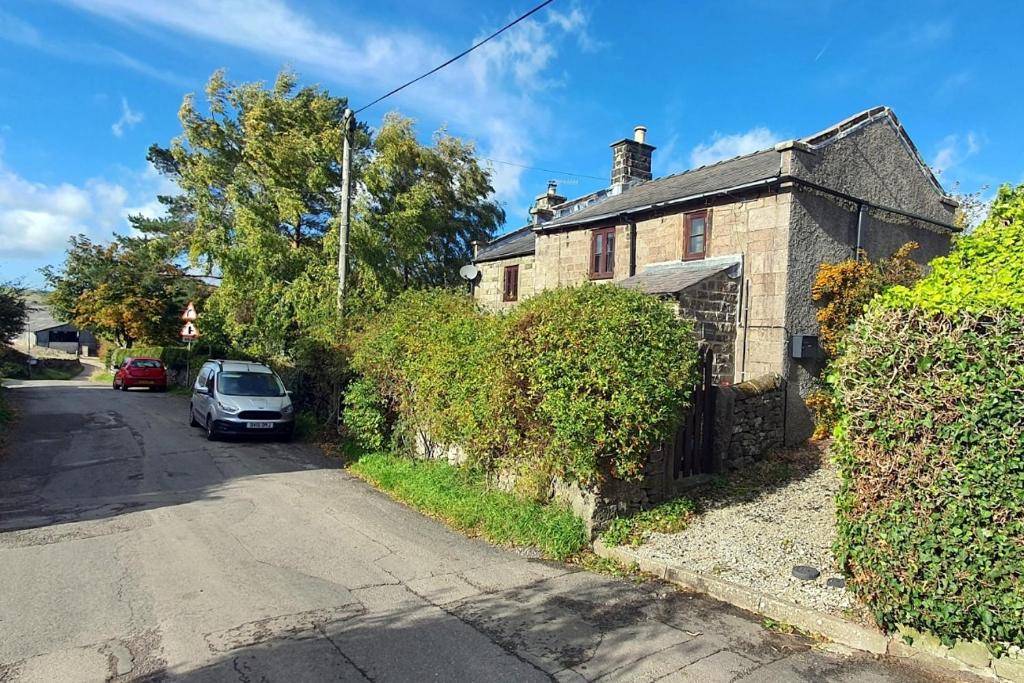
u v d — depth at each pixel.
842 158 11.80
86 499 8.05
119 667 3.88
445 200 22.78
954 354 3.99
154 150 28.02
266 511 7.61
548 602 5.07
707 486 7.82
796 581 5.17
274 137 19.42
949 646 4.04
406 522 7.29
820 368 11.01
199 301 35.53
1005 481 3.75
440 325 9.16
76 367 50.41
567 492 6.75
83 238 37.00
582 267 15.86
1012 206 5.70
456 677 3.86
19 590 5.05
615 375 6.09
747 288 11.48
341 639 4.33
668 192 14.11
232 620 4.59
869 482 4.36
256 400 13.09
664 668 4.02
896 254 11.78
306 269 18.33
